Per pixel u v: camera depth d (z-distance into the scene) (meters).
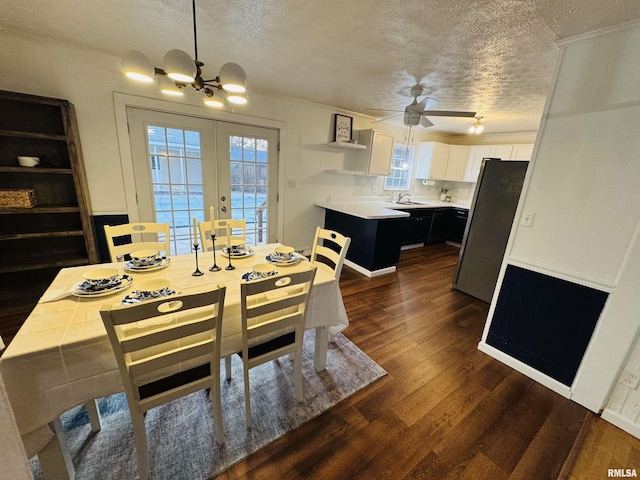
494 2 1.38
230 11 1.65
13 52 2.16
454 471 1.32
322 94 3.38
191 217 3.31
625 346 1.54
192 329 1.07
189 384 1.20
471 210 3.20
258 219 3.86
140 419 1.10
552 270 1.81
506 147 4.93
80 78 2.43
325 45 2.03
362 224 3.76
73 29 2.00
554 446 1.47
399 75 2.55
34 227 2.50
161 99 2.81
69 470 1.16
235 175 3.51
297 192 4.09
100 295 1.30
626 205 1.49
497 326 2.15
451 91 2.94
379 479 1.26
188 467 1.26
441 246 5.57
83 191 2.42
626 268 1.51
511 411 1.68
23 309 2.39
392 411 1.63
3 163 2.29
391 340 2.34
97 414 1.40
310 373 1.89
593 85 1.54
